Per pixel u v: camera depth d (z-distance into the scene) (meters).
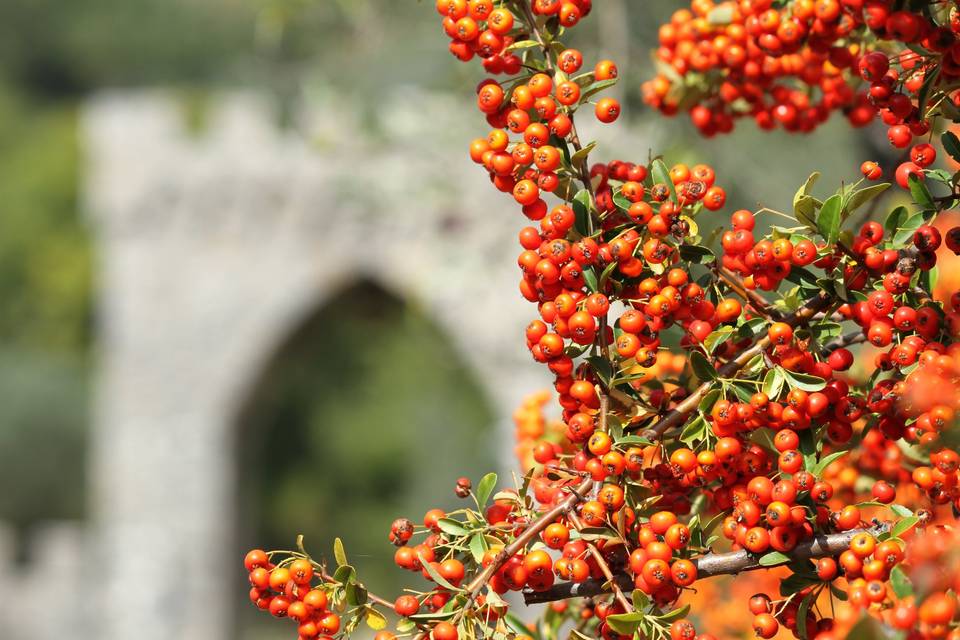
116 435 15.35
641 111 5.00
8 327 30.66
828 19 1.91
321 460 29.05
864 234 1.69
